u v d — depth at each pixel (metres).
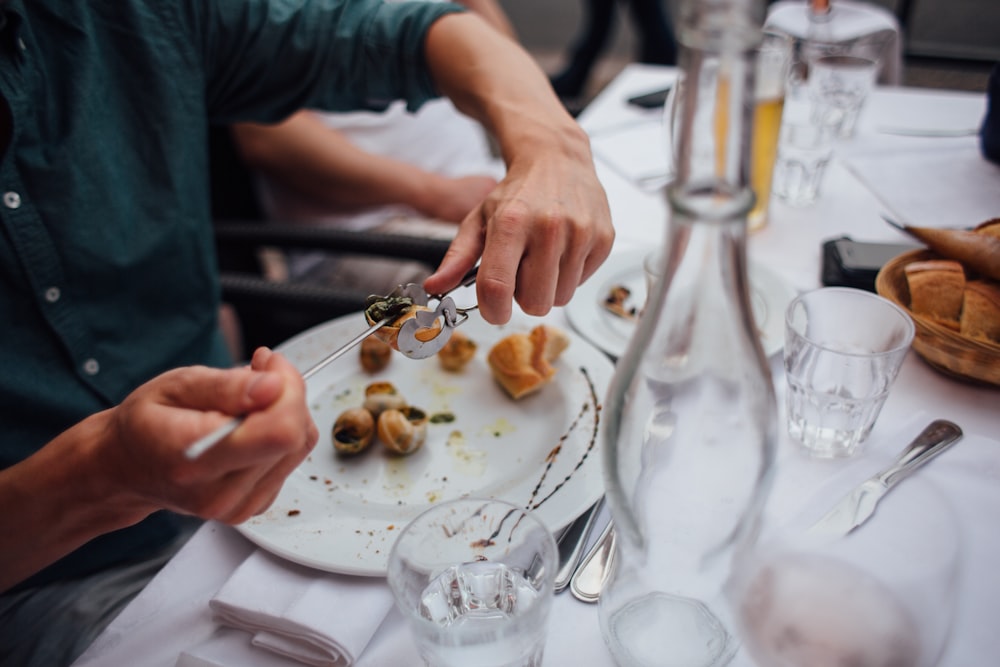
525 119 0.72
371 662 0.50
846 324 0.62
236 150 1.27
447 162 1.64
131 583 0.72
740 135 0.37
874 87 1.22
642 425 0.46
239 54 0.87
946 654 0.46
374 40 0.85
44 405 0.76
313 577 0.53
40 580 0.73
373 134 1.50
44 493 0.49
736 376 0.44
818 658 0.39
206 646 0.51
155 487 0.45
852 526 0.49
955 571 0.43
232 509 0.47
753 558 0.43
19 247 0.73
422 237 1.06
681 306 0.43
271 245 1.09
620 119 1.19
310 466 0.63
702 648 0.46
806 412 0.59
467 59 0.81
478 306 0.56
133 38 0.78
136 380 0.84
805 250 0.85
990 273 0.64
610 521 0.56
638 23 2.18
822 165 0.90
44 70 0.72
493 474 0.61
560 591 0.52
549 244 0.57
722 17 0.35
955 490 0.53
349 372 0.73
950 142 1.01
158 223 0.84
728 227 0.39
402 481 0.61
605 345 0.72
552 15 3.95
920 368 0.66
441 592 0.49
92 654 0.51
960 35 2.83
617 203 0.97
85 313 0.79
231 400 0.42
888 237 0.86
